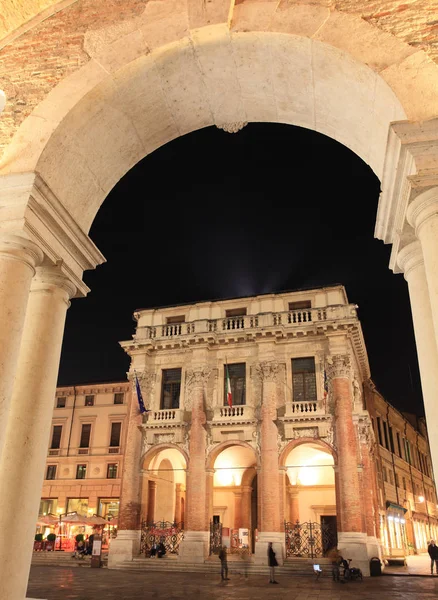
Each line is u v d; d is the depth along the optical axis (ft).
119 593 54.34
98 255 26.02
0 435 17.95
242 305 99.76
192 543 84.07
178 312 103.60
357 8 21.56
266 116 28.63
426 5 20.77
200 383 94.07
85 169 25.49
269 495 83.66
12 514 19.33
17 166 21.63
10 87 24.00
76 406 126.52
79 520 103.40
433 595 53.67
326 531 87.92
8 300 19.48
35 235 20.93
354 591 57.77
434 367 19.62
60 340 23.31
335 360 87.97
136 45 23.36
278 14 22.34
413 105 19.08
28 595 51.75
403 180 19.07
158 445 92.89
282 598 51.62
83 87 23.06
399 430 140.05
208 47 23.52
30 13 24.36
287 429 86.84
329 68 22.39
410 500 136.87
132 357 100.89
